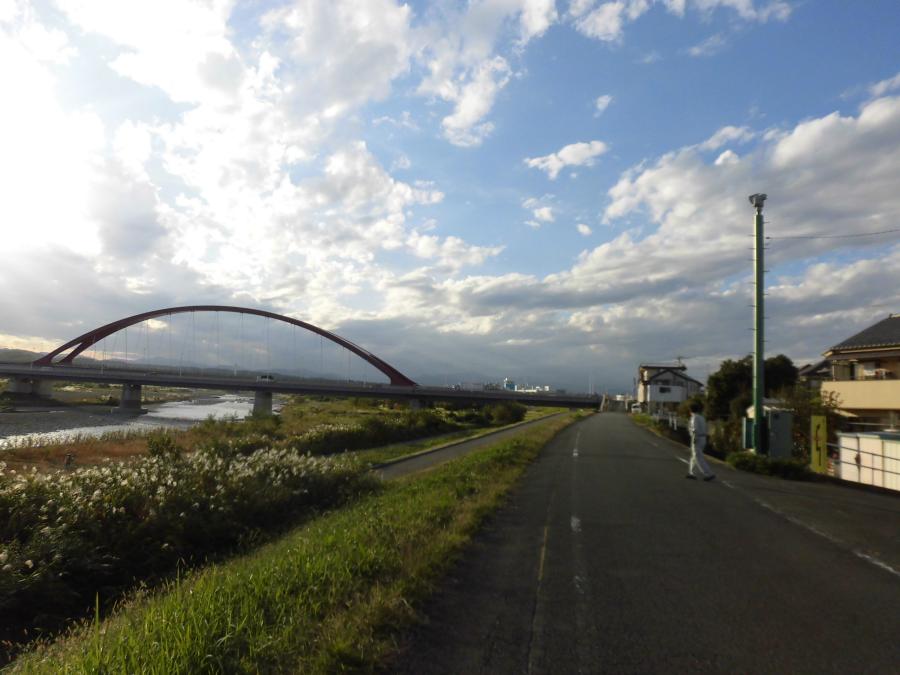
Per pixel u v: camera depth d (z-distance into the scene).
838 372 29.62
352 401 91.31
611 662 3.87
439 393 77.69
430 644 4.11
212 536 8.55
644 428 38.03
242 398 141.38
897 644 4.19
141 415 64.00
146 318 107.38
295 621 4.24
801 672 3.75
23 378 75.75
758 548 6.95
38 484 7.96
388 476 16.38
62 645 4.64
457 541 6.83
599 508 9.56
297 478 11.84
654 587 5.46
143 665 3.49
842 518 8.93
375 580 5.27
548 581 5.61
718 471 15.09
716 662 3.88
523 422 50.56
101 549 7.09
